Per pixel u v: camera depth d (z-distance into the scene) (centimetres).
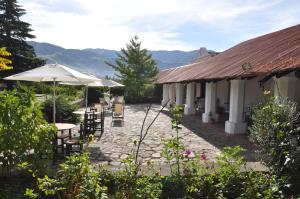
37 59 4591
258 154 646
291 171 545
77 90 3291
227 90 2281
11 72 4150
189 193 534
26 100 582
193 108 2202
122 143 1112
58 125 973
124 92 3875
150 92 3794
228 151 590
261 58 1234
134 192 455
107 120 1808
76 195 427
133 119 1894
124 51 3984
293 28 1764
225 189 533
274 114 603
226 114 2127
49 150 594
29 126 573
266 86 1694
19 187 566
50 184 451
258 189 519
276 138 581
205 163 604
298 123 609
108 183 531
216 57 2353
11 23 4616
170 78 2625
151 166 585
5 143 559
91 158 872
